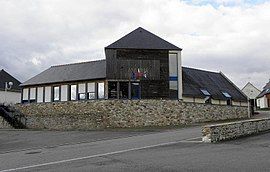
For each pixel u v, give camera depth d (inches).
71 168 425.4
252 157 460.8
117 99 1199.6
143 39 1307.8
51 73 1476.4
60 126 1253.7
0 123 1341.0
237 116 1520.7
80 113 1250.0
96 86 1280.8
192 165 414.3
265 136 724.7
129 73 1245.7
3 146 753.0
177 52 1302.9
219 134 655.8
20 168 443.8
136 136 823.7
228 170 381.7
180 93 1293.1
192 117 1278.3
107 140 768.3
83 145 691.4
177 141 660.1
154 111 1210.0
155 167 409.4
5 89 1895.9
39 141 818.2
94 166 431.8
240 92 1786.4
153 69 1264.8
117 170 400.2
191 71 1680.6
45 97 1403.8
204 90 1523.1
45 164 464.1
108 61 1242.0
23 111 1401.3
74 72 1396.4
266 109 2415.1
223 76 1900.8
